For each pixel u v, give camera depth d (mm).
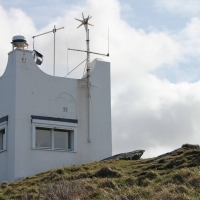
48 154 37500
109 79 40562
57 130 38562
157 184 25562
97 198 24422
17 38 39219
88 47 40438
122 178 27406
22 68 37750
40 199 25500
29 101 37562
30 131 37219
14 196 27016
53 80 38688
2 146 38188
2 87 38656
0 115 38375
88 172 29891
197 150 30891
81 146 38719
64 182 26703
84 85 39531
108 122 39906
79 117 39094
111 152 39531
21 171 36344
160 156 33406
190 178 24891
